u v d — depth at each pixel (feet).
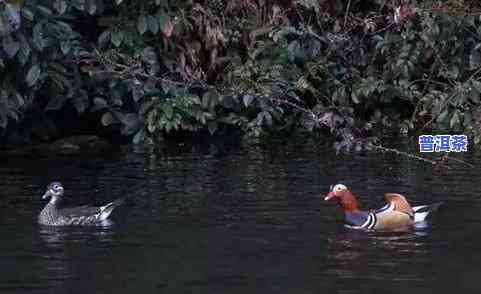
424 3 59.21
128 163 51.57
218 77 60.64
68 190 43.93
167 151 55.98
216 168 49.34
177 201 40.83
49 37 53.83
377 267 30.78
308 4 60.03
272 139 59.77
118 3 54.90
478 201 40.06
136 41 58.18
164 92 58.80
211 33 59.21
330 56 62.39
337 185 36.70
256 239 34.30
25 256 32.48
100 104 58.44
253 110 61.52
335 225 36.35
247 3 60.59
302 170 48.08
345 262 31.37
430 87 62.44
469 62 60.90
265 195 41.78
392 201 36.88
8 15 49.47
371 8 63.72
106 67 56.54
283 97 60.49
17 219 37.96
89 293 28.58
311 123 59.82
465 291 28.35
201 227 36.22
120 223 37.09
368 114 64.18
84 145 58.49
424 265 30.99
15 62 54.13
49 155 55.01
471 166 48.24
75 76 57.11
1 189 44.11
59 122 63.36
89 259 32.04
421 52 61.05
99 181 46.09
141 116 59.16
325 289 28.68
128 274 30.32
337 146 50.98
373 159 51.06
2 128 58.49
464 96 58.65
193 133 62.18
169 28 57.36
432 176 45.68
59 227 36.63
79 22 59.82
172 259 31.91
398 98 63.62
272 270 30.58
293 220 37.19
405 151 53.52
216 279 29.71
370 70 62.75
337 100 61.77
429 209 37.14
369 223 35.83
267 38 60.95
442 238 34.35
